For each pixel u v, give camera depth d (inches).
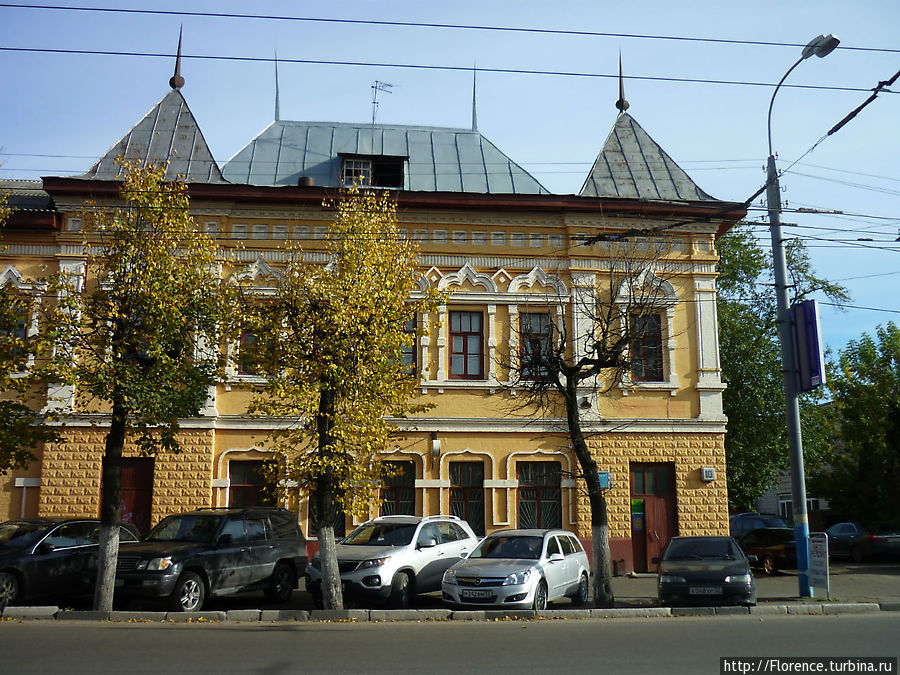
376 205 696.4
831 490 1460.4
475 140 1091.3
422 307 663.8
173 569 591.8
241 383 646.5
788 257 1405.0
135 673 363.9
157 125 999.6
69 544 654.5
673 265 947.3
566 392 702.5
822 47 616.4
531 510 908.6
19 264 879.7
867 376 1473.9
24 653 410.3
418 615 587.2
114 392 601.9
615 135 1068.5
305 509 878.4
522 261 940.6
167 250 632.4
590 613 609.9
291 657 406.9
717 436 933.8
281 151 1027.3
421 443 901.2
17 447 672.4
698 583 647.1
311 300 634.8
